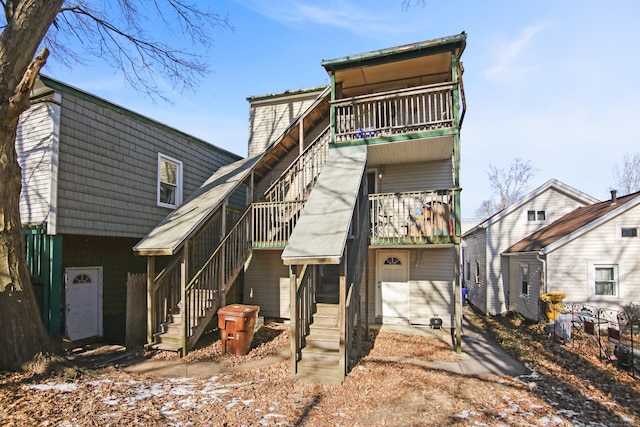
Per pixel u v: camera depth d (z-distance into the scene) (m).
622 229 11.38
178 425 4.02
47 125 7.09
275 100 13.14
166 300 8.01
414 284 10.16
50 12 5.85
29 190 7.26
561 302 11.17
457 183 8.16
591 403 5.03
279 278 11.23
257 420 4.25
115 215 8.32
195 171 11.28
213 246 10.95
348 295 6.38
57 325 7.08
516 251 13.72
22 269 5.64
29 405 4.22
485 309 15.53
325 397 5.04
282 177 10.63
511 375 6.26
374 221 9.05
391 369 6.38
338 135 9.41
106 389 4.99
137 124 9.06
